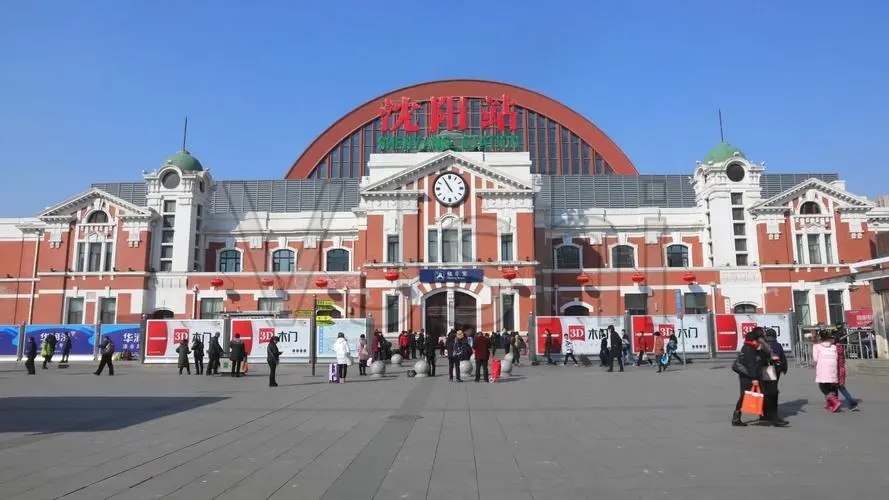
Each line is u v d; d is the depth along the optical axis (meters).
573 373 30.64
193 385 25.80
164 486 9.23
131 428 14.62
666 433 13.45
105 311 52.78
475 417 16.08
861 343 32.22
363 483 9.36
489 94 85.12
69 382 27.31
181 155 57.94
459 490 8.90
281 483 9.39
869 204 53.75
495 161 54.00
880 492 8.52
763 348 14.36
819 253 53.56
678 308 34.62
